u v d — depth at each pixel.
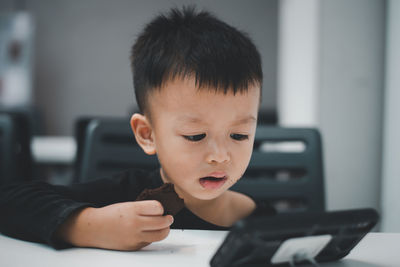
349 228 0.50
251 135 0.71
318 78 1.81
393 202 1.65
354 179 1.81
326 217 0.46
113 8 4.25
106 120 1.24
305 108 2.04
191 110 0.67
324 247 0.51
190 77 0.68
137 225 0.56
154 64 0.73
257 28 4.05
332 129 1.81
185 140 0.69
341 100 1.80
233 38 0.76
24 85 4.25
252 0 4.06
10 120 1.49
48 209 0.62
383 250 0.60
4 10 4.34
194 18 0.81
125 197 0.92
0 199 0.70
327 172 1.81
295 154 1.14
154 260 0.53
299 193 1.13
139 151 1.20
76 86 4.31
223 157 0.66
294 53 2.50
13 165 1.48
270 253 0.47
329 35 1.80
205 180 0.70
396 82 1.65
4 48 4.26
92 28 4.28
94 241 0.58
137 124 0.79
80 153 1.83
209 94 0.67
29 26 4.26
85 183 0.91
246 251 0.45
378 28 1.78
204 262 0.52
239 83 0.68
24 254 0.55
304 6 2.11
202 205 0.90
